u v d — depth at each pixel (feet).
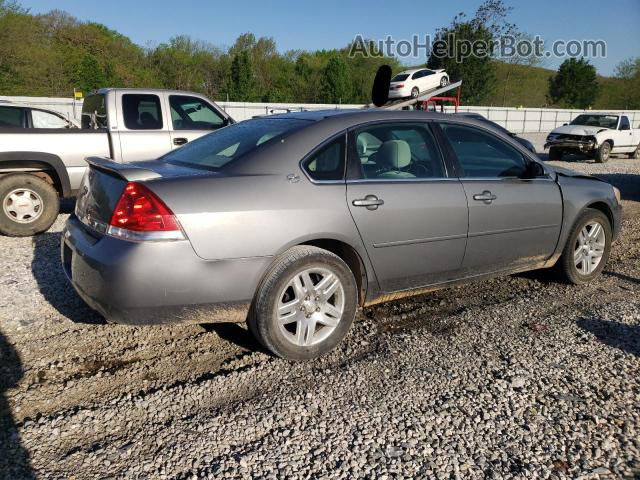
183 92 26.73
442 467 8.16
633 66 191.11
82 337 12.46
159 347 12.05
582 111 138.92
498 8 128.16
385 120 12.76
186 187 10.18
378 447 8.63
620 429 9.13
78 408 9.66
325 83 168.55
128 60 157.28
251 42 186.19
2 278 16.43
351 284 11.69
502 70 154.51
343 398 10.04
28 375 10.77
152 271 9.80
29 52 122.11
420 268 12.75
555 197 15.12
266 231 10.55
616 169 53.26
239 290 10.50
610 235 16.94
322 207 11.14
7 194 21.79
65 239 11.98
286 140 11.48
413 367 11.21
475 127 14.25
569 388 10.40
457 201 13.00
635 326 13.32
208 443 8.69
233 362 11.39
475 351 11.95
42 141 22.88
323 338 11.54
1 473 7.91
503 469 8.13
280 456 8.38
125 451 8.46
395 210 12.03
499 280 16.99
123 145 24.77
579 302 15.01
